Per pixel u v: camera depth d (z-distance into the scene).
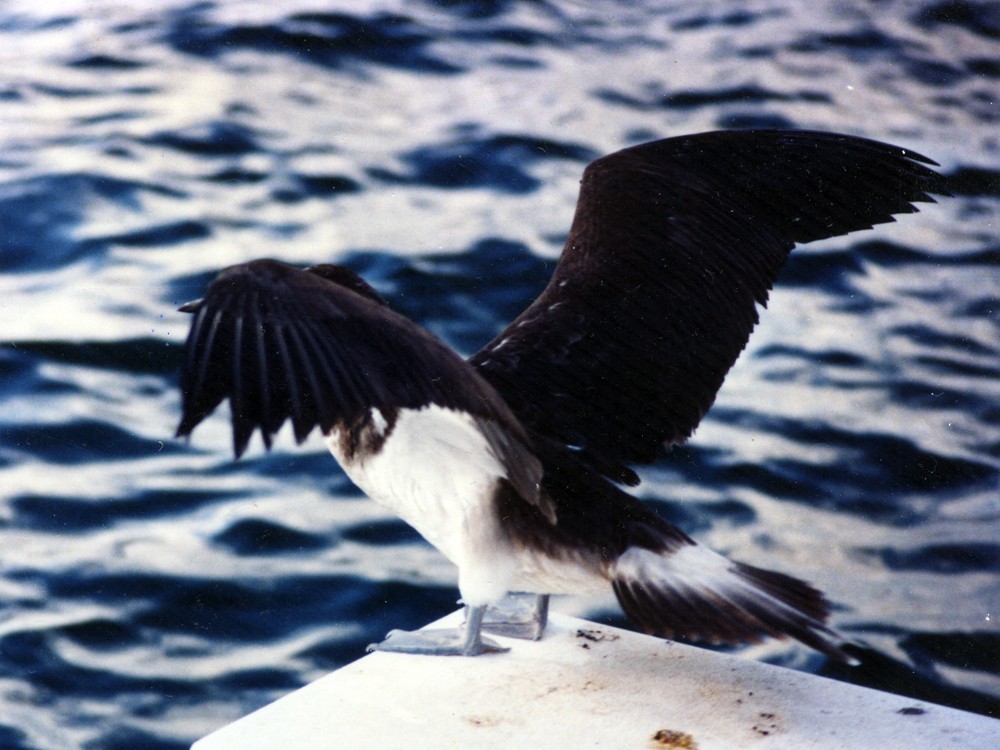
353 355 4.20
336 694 5.19
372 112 15.66
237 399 4.14
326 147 14.67
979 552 9.33
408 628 8.48
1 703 7.84
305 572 8.98
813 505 9.86
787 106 17.22
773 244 5.73
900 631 8.57
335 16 18.06
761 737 4.88
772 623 4.77
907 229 14.29
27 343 11.17
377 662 5.44
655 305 5.56
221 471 9.99
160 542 9.21
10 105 15.52
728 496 9.91
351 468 5.13
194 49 17.09
